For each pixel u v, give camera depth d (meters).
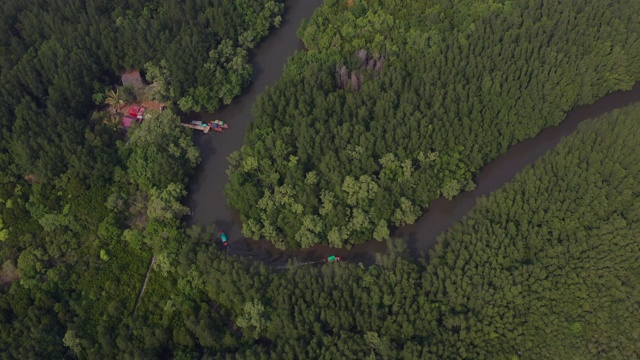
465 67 145.00
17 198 131.00
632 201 122.81
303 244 128.12
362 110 138.00
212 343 112.75
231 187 135.00
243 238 134.00
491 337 109.88
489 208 127.00
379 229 128.75
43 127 136.62
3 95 139.62
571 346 109.44
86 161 133.25
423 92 141.50
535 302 112.81
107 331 114.56
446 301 114.88
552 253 118.19
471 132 136.75
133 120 148.12
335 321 111.94
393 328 111.50
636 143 128.25
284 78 147.12
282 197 130.75
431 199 134.88
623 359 107.38
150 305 118.56
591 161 128.38
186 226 132.62
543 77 142.12
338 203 130.88
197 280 120.31
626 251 116.94
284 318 112.31
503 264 117.81
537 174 129.50
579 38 147.88
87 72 150.00
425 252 129.12
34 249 124.56
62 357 112.50
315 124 136.75
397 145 135.75
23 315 115.75
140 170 135.00
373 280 117.38
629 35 147.38
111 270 123.56
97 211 130.75
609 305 112.44
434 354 107.38
